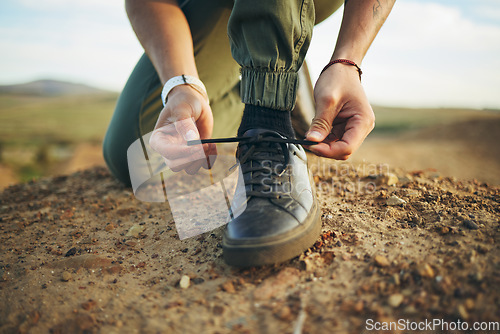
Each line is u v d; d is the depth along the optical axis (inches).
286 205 44.3
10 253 54.0
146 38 60.0
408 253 42.0
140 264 48.6
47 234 60.9
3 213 73.2
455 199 58.0
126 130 75.5
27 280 45.2
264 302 37.2
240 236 40.2
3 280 46.1
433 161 164.2
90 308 39.0
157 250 52.2
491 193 63.6
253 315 35.5
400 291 36.4
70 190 85.5
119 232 59.9
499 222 47.3
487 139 227.6
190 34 64.6
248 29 45.9
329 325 33.1
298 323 33.1
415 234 46.7
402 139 272.2
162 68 56.2
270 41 45.6
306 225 43.1
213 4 68.6
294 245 40.9
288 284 39.6
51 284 44.2
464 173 132.0
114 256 50.9
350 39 49.9
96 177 95.1
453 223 48.1
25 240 58.9
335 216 54.2
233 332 33.4
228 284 40.6
